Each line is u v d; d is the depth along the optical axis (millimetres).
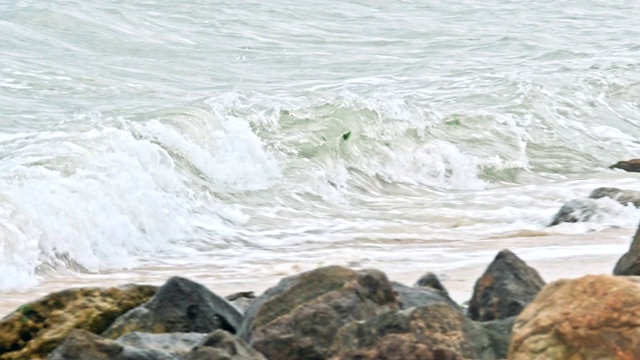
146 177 57406
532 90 91062
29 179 51438
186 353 23125
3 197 47188
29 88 84250
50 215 48125
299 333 24500
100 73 93312
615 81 97375
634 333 21047
